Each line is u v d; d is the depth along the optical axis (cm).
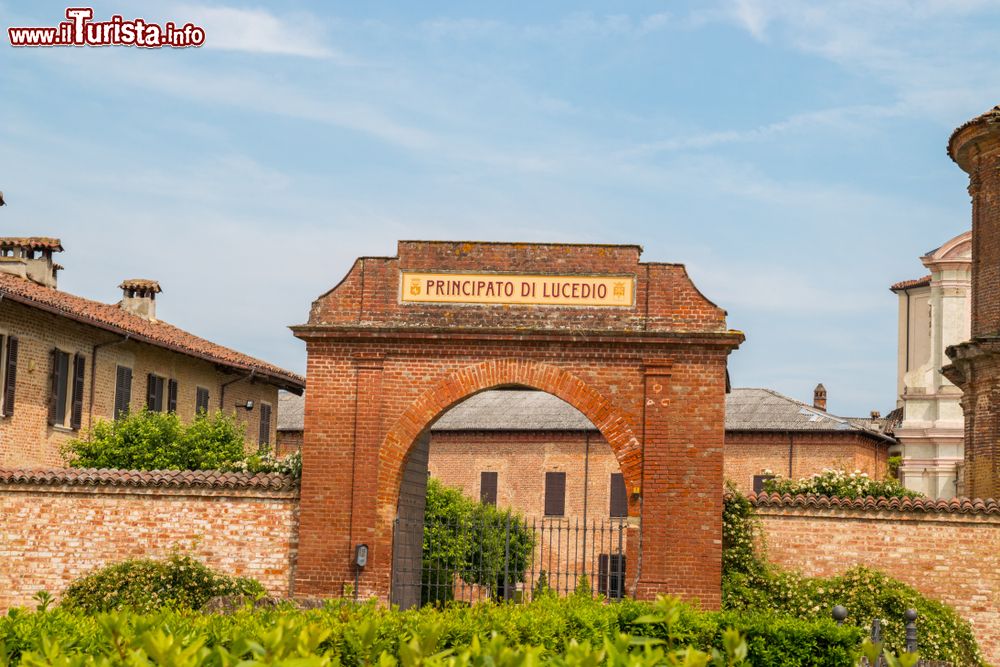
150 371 4084
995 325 3338
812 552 2645
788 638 2006
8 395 3350
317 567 2634
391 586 2628
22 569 2691
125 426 3444
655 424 2600
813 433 6031
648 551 2570
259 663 883
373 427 2661
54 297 3738
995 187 3372
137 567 2611
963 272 6041
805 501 2653
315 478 2661
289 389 4922
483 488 6362
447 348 2667
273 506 2688
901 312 7069
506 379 2650
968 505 2612
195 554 2680
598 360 2638
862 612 2533
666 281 2652
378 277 2697
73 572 2684
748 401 6309
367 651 1149
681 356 2617
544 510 6259
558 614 1969
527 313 2662
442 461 6444
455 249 2691
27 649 1360
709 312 2630
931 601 2581
